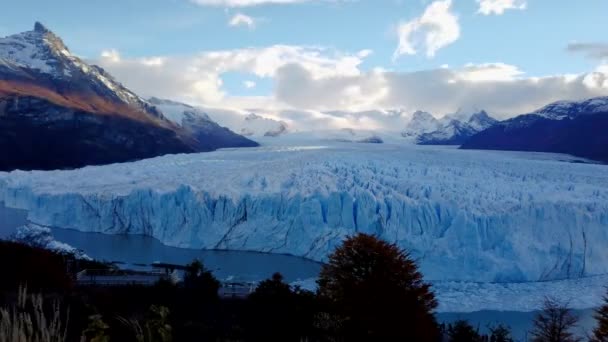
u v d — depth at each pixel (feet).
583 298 134.00
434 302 69.56
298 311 53.83
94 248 171.83
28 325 16.72
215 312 62.08
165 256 165.07
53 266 71.56
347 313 60.90
